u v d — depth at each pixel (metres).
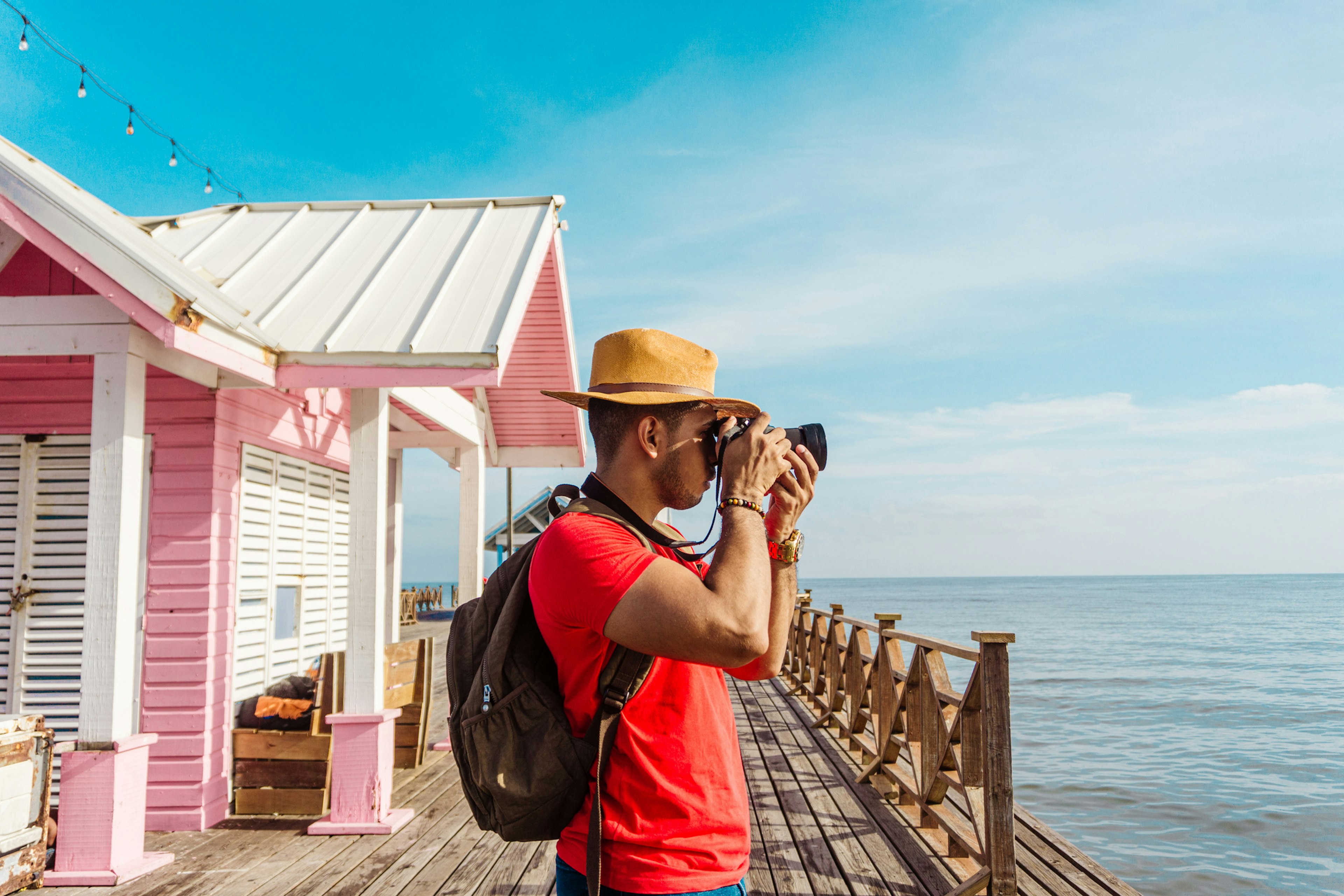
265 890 3.98
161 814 4.95
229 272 6.05
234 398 5.43
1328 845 8.87
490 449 9.43
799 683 10.78
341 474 7.20
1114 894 3.83
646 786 1.20
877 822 5.00
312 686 5.83
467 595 7.94
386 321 5.16
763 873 4.16
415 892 3.96
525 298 5.58
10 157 4.20
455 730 1.28
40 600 5.10
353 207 7.60
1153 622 65.00
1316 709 19.97
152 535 5.16
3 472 5.19
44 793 4.07
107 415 4.19
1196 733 16.62
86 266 3.96
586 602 1.13
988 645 3.77
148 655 5.09
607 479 1.36
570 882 1.25
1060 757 14.07
